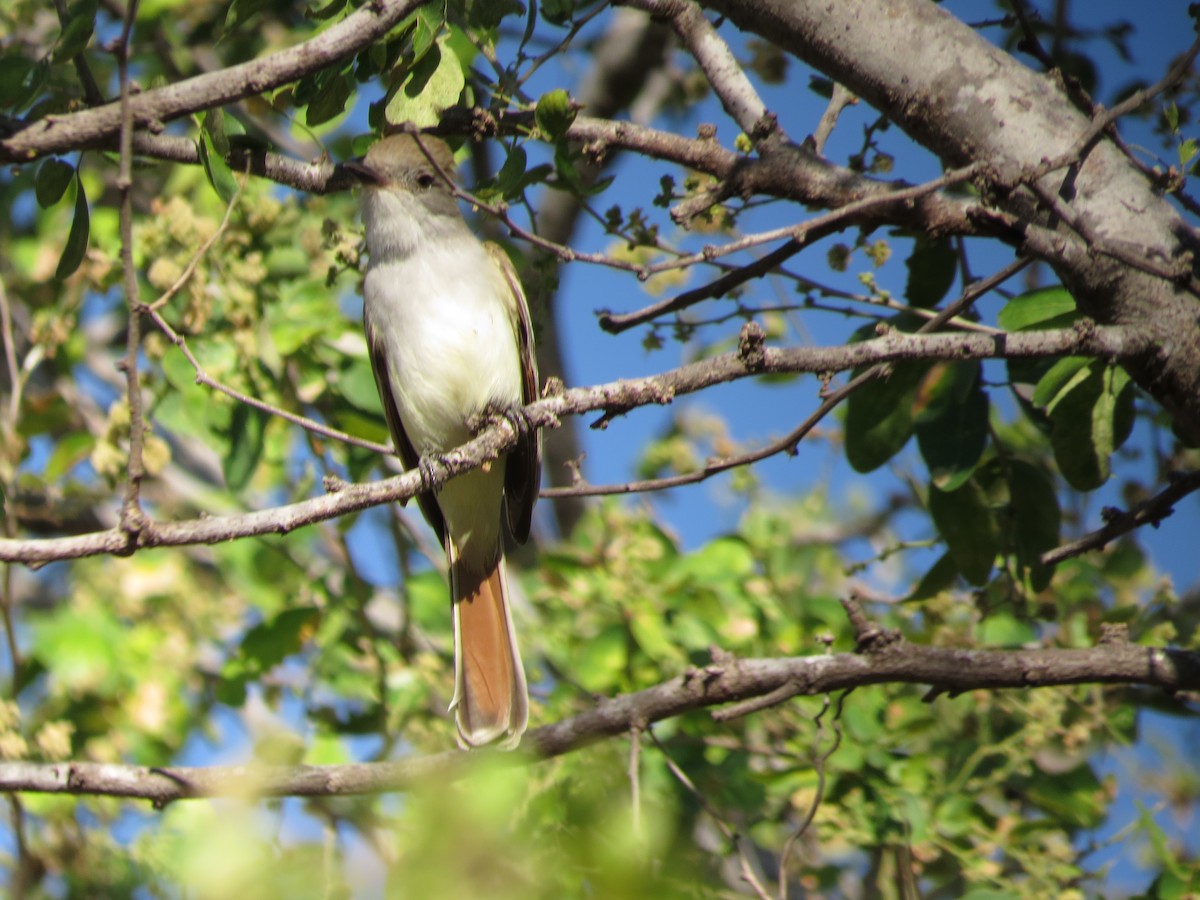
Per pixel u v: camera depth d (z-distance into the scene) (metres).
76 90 8.80
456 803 8.67
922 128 8.16
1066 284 7.89
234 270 10.99
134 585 12.55
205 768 8.61
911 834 9.93
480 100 9.80
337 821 10.59
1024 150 7.92
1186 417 7.68
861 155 9.16
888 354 7.22
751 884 8.28
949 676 8.34
